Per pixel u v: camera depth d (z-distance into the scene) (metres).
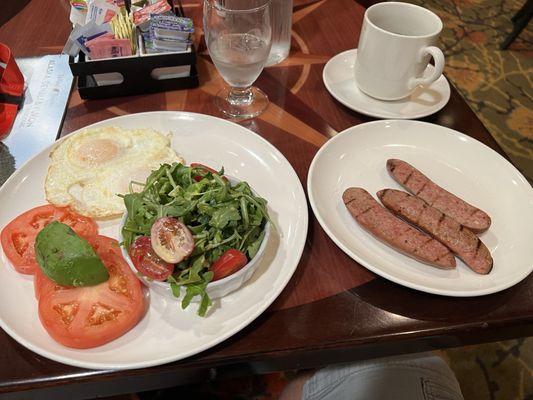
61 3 1.37
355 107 1.06
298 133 1.02
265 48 0.98
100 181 0.86
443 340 0.73
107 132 0.94
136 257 0.67
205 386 1.29
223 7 1.00
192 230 0.69
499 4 3.18
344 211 0.85
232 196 0.72
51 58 1.18
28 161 0.87
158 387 0.70
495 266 0.77
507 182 0.90
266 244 0.72
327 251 0.80
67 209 0.81
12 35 1.25
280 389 1.30
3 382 0.62
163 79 1.09
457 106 1.13
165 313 0.69
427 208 0.80
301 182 0.91
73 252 0.65
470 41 2.85
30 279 0.72
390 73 1.03
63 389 0.64
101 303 0.67
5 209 0.82
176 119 0.99
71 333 0.63
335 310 0.72
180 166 0.77
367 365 0.91
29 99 1.06
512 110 2.41
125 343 0.65
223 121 0.97
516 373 1.47
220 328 0.67
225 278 0.66
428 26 1.04
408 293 0.74
